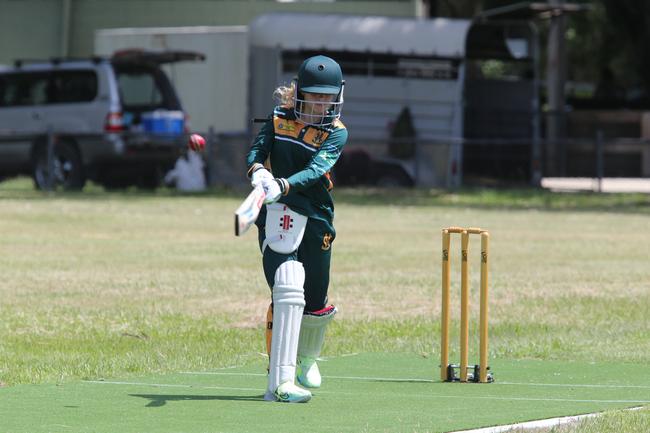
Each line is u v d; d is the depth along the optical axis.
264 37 118.19
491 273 60.09
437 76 120.56
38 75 111.94
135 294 51.28
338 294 52.00
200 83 122.75
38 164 112.31
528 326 43.66
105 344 39.41
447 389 31.55
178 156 113.88
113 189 116.00
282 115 29.97
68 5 146.88
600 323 44.53
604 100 161.25
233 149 119.88
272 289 29.33
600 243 76.12
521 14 127.38
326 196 29.62
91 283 54.69
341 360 37.03
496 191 118.88
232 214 94.69
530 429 25.64
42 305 47.91
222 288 53.38
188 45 123.38
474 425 26.30
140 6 144.62
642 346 39.56
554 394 30.75
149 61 110.69
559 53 144.25
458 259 66.50
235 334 41.56
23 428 25.94
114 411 27.97
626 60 195.75
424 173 121.62
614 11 142.00
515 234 82.12
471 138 128.38
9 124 113.00
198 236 78.25
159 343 39.69
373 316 46.03
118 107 109.06
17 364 35.41
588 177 140.25
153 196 110.50
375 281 56.41
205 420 26.86
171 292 52.03
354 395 30.42
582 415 27.52
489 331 42.56
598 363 36.44
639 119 149.38
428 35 119.88
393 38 119.75
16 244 71.94
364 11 137.88
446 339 32.94
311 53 118.56
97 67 109.31
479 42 127.56
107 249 69.81
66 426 26.17
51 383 32.38
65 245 71.75
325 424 26.39
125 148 109.31
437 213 99.00
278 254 29.16
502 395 30.53
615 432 25.45
